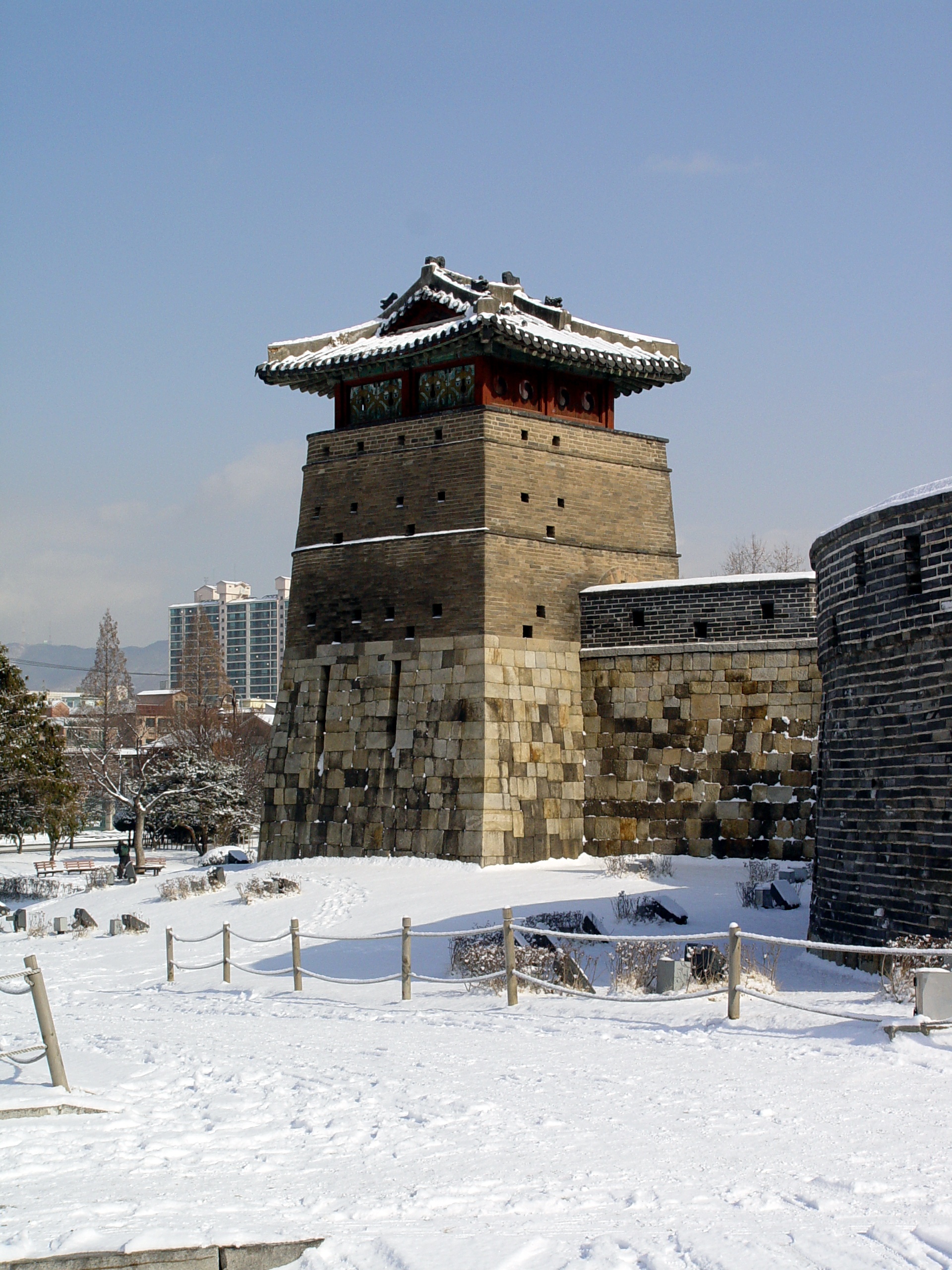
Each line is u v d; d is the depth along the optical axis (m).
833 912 22.41
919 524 20.47
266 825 42.16
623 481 42.25
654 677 38.56
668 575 42.88
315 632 41.88
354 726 40.41
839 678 22.67
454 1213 8.66
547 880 34.31
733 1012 15.86
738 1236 8.00
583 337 42.56
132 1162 10.11
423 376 41.38
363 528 41.34
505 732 37.78
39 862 68.75
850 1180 9.06
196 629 95.75
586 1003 18.55
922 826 20.09
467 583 38.59
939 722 19.88
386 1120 11.40
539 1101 11.94
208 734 79.69
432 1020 18.08
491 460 39.00
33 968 12.92
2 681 55.28
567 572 40.19
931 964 17.25
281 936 24.14
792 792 36.03
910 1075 12.25
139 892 42.28
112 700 98.06
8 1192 9.32
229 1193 9.24
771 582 37.22
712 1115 11.13
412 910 31.16
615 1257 7.69
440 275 42.56
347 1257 7.89
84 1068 14.48
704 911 29.16
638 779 38.41
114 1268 7.88
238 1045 16.38
